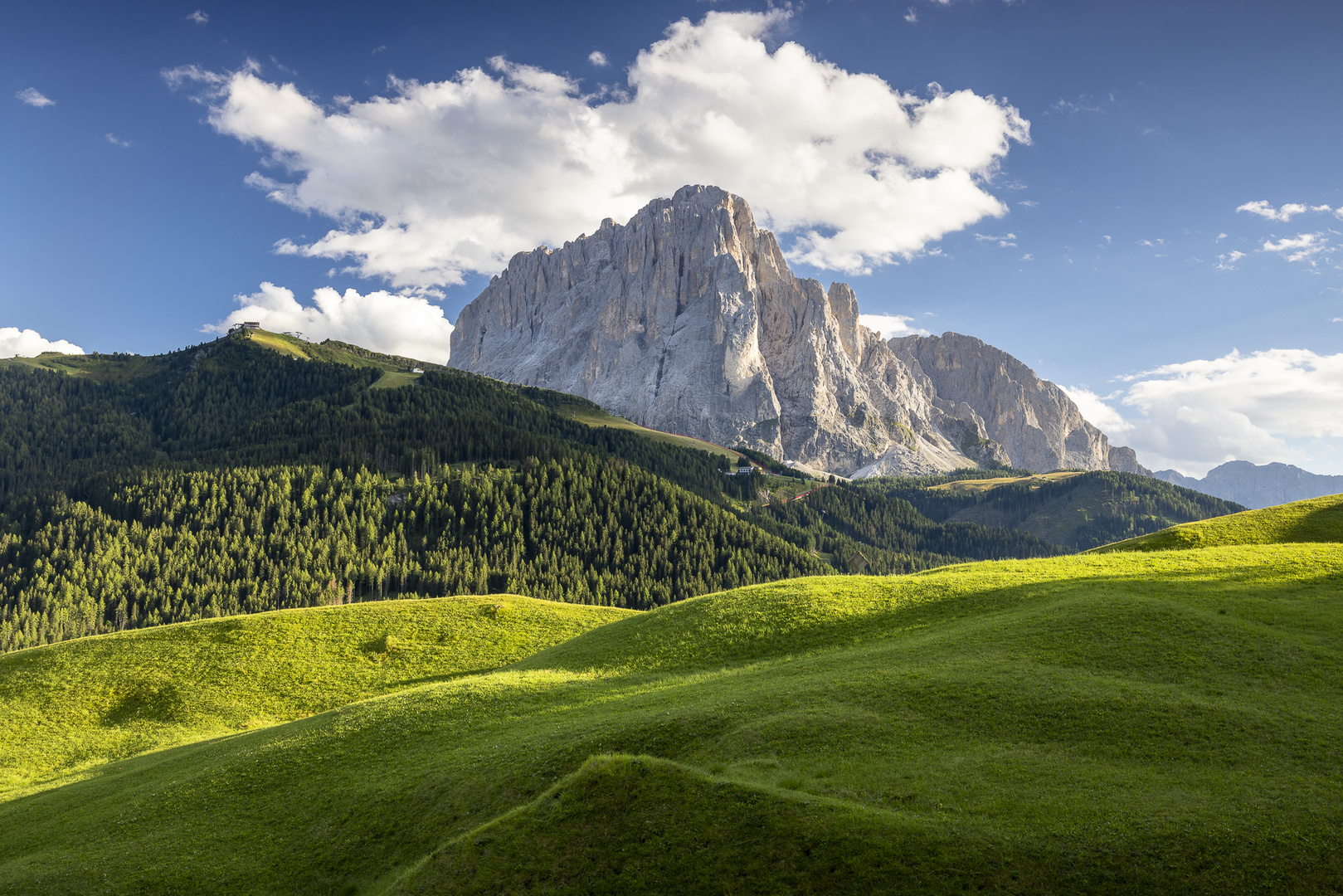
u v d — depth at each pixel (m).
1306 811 25.84
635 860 27.64
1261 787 27.62
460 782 38.62
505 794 36.28
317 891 33.75
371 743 47.97
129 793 47.94
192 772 49.19
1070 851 25.11
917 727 36.00
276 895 33.88
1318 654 39.41
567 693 52.94
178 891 34.84
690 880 26.44
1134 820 26.25
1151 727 33.03
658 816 29.30
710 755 36.41
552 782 36.31
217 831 40.06
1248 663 39.16
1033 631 47.34
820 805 28.52
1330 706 33.75
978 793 29.31
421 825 36.28
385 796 39.78
